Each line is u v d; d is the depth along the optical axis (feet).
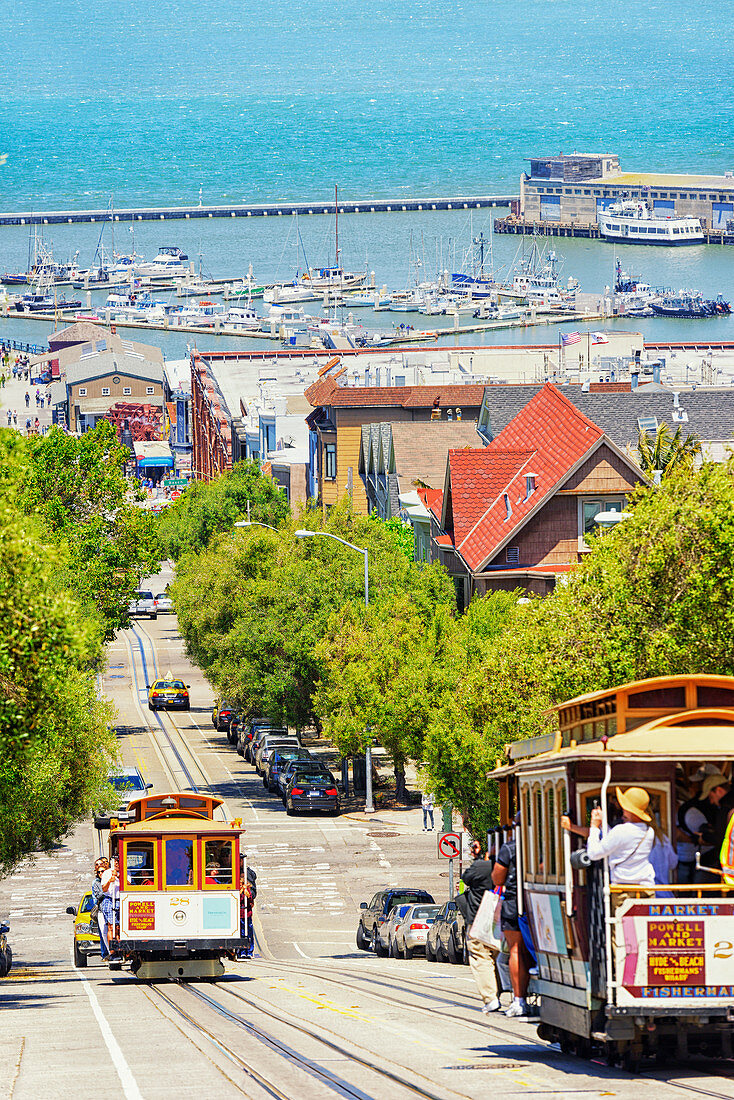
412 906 437.99
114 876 345.51
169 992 294.87
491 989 197.06
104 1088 157.17
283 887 564.71
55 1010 251.19
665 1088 149.89
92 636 261.65
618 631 306.96
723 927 156.87
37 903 555.69
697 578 287.28
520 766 185.57
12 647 236.02
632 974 155.84
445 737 422.00
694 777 164.55
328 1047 187.73
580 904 163.22
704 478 305.73
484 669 409.49
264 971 366.43
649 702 166.20
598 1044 173.78
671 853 160.86
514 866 190.80
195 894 339.16
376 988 284.00
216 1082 160.35
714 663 290.97
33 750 336.08
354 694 655.76
